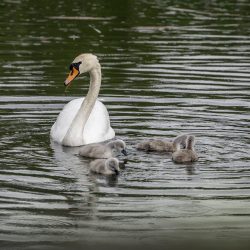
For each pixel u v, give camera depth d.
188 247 11.85
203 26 29.70
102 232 12.38
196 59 24.38
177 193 14.05
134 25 29.58
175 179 14.80
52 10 32.25
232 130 17.92
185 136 16.66
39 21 29.84
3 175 14.90
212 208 13.35
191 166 15.57
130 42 26.66
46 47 25.75
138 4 34.28
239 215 13.04
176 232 12.36
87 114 17.78
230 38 27.62
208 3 35.12
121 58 24.39
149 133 17.81
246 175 15.02
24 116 18.92
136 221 12.82
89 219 12.88
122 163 15.82
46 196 13.85
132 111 19.33
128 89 21.09
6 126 18.14
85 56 18.06
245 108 19.50
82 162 15.98
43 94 20.67
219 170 15.34
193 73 22.69
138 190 14.22
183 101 20.08
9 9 32.25
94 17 30.91
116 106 19.69
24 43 26.27
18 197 13.78
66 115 18.05
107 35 27.70
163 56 24.72
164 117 18.86
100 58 24.36
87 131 17.61
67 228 12.51
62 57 24.48
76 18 30.56
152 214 13.09
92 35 27.66
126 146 16.94
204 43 26.72
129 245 11.88
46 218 12.89
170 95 20.59
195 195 13.95
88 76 23.03
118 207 13.38
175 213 13.13
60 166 15.62
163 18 31.14
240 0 36.03
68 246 11.86
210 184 14.52
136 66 23.44
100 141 17.50
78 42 26.52
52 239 12.10
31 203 13.52
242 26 29.83
